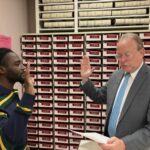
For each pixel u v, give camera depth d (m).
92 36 2.49
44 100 2.71
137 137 1.16
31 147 2.80
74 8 2.64
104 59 2.48
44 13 2.76
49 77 2.67
